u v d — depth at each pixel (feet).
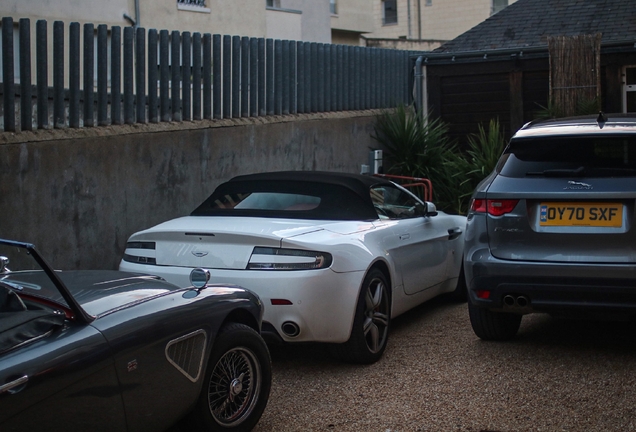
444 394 14.73
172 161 25.86
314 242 15.66
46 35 21.99
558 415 13.42
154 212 25.27
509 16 49.11
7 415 8.38
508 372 15.97
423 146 39.63
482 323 17.89
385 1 120.37
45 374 8.87
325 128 34.68
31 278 11.73
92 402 9.53
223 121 28.25
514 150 16.99
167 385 10.84
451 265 22.40
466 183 38.78
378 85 40.65
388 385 15.43
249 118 29.86
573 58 39.55
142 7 52.11
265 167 30.55
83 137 22.67
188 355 11.30
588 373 15.70
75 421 9.29
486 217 16.44
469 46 46.75
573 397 14.30
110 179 23.62
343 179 19.20
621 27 44.32
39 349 9.08
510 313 18.10
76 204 22.57
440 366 16.61
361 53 38.75
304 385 15.64
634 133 15.69
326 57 35.40
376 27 121.90
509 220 16.08
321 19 88.17
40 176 21.49
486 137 45.85
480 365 16.56
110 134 23.54
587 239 15.39
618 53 42.27
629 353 17.12
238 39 29.43
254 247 15.70
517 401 14.20
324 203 18.29
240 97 29.94
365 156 38.60
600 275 15.16
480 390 14.89
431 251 20.79
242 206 18.69
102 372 9.68
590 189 15.37
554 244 15.67
